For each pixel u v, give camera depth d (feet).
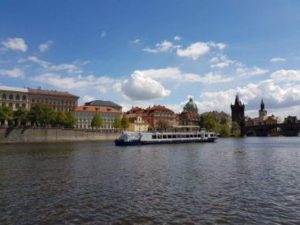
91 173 176.14
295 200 114.62
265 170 189.47
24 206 106.63
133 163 226.17
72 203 110.42
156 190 130.93
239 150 368.89
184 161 241.14
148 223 90.58
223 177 163.02
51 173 175.94
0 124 581.53
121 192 127.24
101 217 95.71
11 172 179.42
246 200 114.52
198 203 110.52
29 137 564.71
